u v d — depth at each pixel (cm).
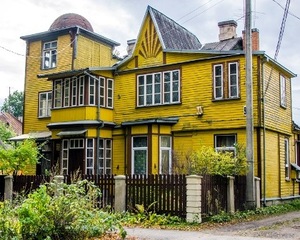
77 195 957
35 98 2795
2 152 1847
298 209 1970
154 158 2177
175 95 2275
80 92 2383
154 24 2370
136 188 1436
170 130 2245
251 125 1691
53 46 2794
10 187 1695
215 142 2112
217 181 1463
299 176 2403
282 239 1017
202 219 1345
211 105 2144
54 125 2428
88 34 2777
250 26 1727
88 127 2323
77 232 897
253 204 1673
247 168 1670
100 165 2352
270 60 2094
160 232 1143
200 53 2208
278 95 2255
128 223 1310
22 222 808
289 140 2408
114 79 2498
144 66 2394
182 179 1362
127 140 2298
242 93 2059
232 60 2106
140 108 2372
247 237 1045
